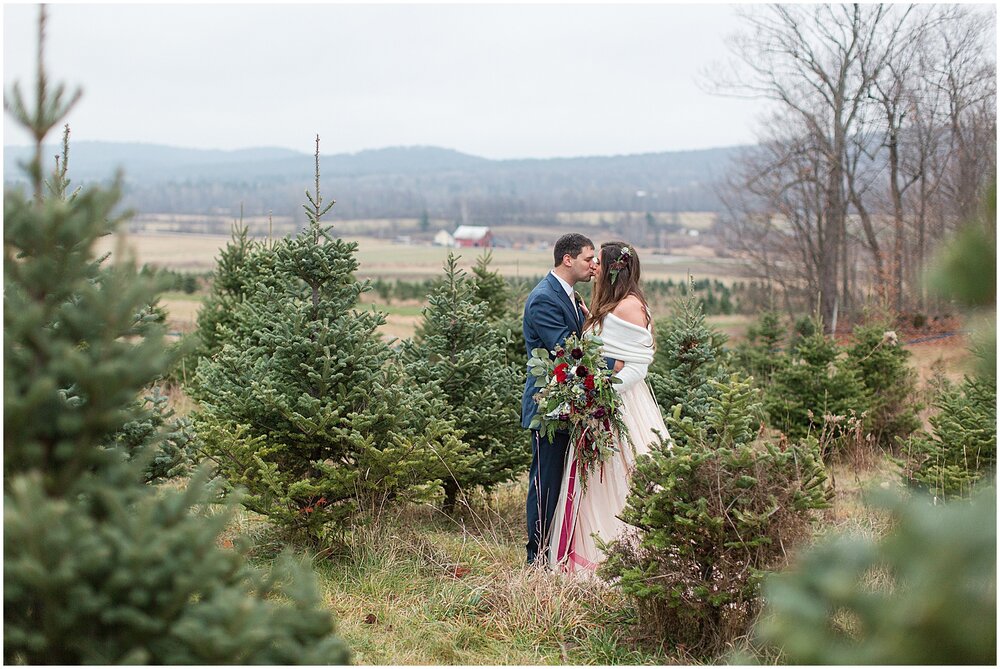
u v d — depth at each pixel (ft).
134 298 7.52
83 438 7.35
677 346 20.51
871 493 3.85
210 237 332.39
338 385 15.85
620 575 12.69
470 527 19.11
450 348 20.33
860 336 29.17
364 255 290.15
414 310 99.09
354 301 16.90
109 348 7.50
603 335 16.28
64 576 6.33
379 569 15.23
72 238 7.36
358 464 15.87
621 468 15.92
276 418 16.02
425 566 15.60
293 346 15.71
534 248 334.03
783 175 86.17
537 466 16.60
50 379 6.88
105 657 6.68
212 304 30.40
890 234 79.10
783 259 89.10
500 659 11.98
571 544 15.90
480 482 19.47
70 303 7.88
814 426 25.08
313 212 16.44
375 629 12.90
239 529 17.26
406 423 16.84
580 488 15.99
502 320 25.71
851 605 3.95
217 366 16.92
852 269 89.25
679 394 20.16
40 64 7.54
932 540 3.56
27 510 6.33
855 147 82.07
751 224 90.68
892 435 27.17
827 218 83.61
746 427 12.85
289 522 15.40
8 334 7.02
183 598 6.91
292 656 7.18
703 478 11.80
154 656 6.83
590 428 15.58
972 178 56.03
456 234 341.82
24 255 7.50
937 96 74.02
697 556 11.95
